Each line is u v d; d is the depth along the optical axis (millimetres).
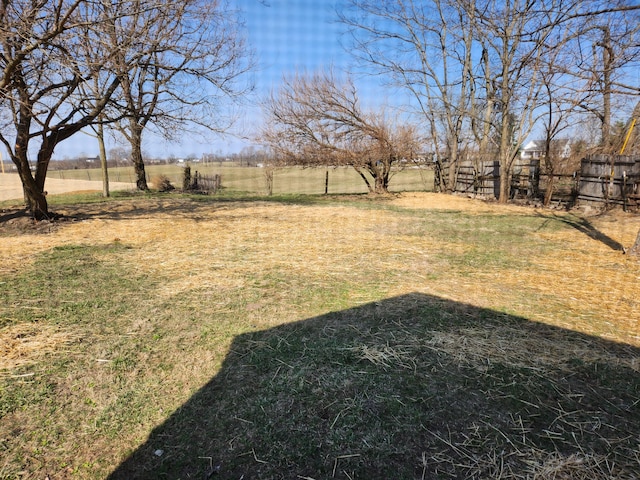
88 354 2633
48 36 5430
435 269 4766
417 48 16078
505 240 6598
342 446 1860
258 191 19547
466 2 12266
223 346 2773
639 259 5254
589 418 2064
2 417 2006
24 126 6543
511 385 2342
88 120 7410
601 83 6500
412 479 1675
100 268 4613
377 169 15656
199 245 5941
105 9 5910
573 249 5906
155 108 9070
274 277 4375
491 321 3215
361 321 3211
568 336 2951
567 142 18078
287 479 1674
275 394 2236
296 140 14812
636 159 9789
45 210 7336
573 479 1679
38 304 3459
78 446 1838
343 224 8227
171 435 1917
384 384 2342
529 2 11227
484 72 15039
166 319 3213
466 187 15953
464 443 1883
